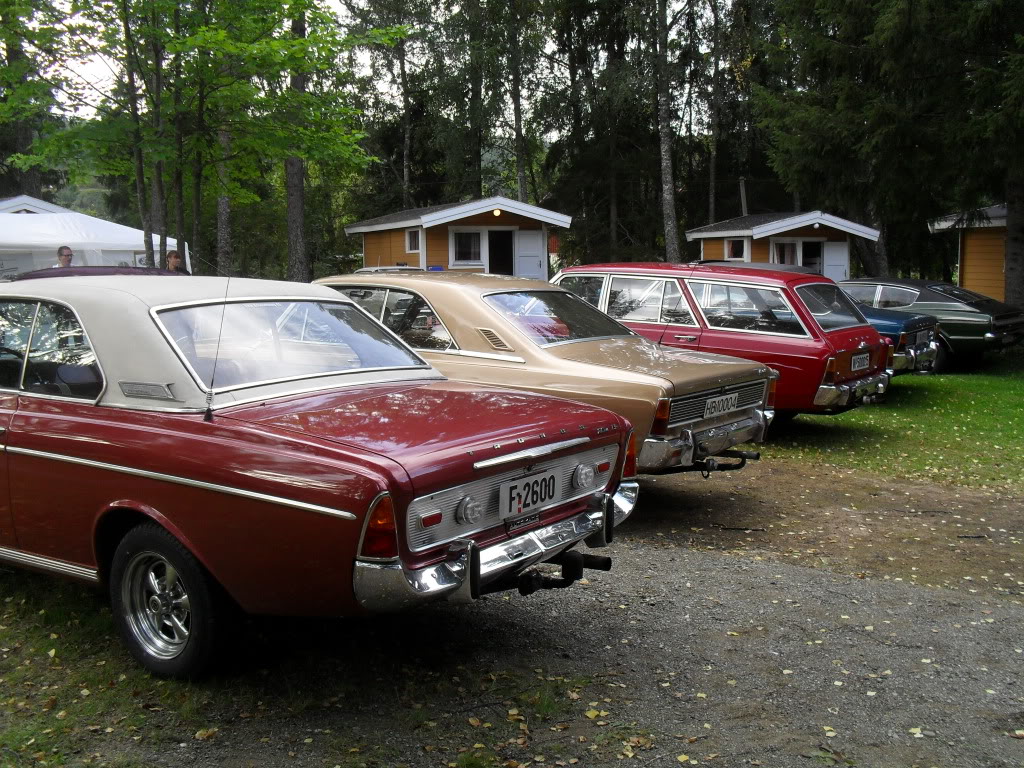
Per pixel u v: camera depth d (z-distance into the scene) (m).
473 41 32.34
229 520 3.24
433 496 3.15
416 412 3.63
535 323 6.32
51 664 3.78
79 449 3.64
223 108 10.75
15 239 14.48
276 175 37.91
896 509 6.72
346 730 3.24
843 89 17.52
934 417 10.91
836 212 32.03
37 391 3.99
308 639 4.06
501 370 6.02
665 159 28.66
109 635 4.05
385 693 3.54
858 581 5.00
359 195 39.31
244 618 3.51
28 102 9.98
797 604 4.61
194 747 3.13
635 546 5.68
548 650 3.99
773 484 7.52
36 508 3.87
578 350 6.16
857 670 3.81
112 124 10.16
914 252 30.91
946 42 15.92
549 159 37.44
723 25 31.94
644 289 9.20
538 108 34.06
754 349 8.55
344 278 6.96
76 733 3.22
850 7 17.30
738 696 3.56
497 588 3.68
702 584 4.91
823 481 7.65
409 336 6.45
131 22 9.94
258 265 37.22
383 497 2.98
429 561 3.17
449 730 3.26
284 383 3.81
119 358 3.73
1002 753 3.12
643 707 3.45
